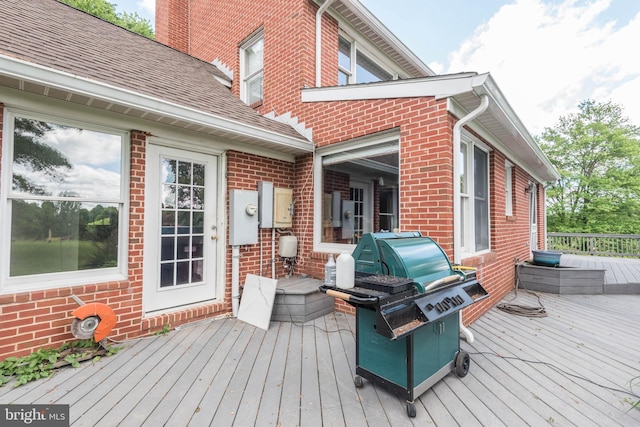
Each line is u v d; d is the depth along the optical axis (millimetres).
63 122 2900
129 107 2922
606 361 2867
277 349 3057
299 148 4547
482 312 4352
